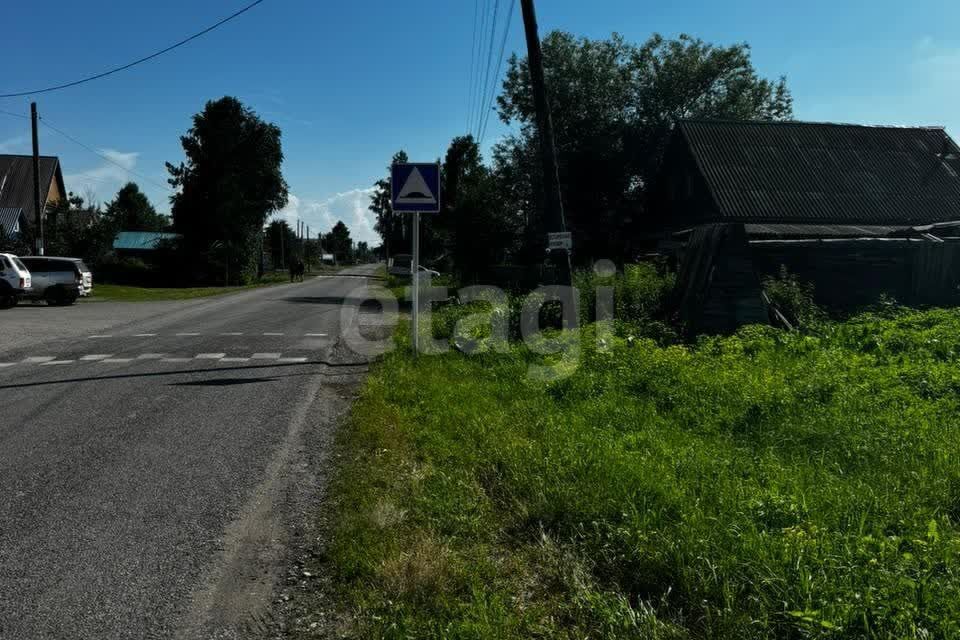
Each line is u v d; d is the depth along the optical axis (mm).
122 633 2988
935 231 19422
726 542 3533
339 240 153875
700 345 10969
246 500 4625
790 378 7707
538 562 3643
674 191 31203
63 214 41938
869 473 4855
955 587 2986
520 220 42844
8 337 13719
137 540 3955
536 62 13227
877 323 11711
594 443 5445
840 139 29844
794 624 2812
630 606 3141
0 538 3955
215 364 10445
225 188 53469
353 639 2961
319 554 3803
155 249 53750
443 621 3002
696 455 5098
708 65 41000
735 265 12727
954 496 4383
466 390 8039
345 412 7328
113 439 6086
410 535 3910
